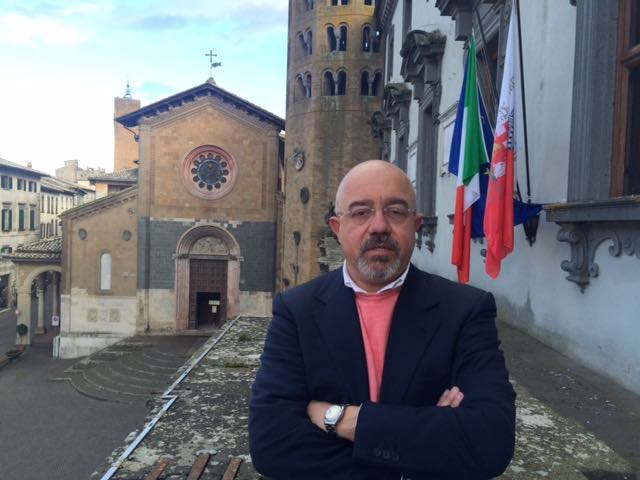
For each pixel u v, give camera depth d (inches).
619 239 162.9
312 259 1025.5
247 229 1273.4
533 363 190.4
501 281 275.6
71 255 1223.5
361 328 78.1
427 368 73.5
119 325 1232.8
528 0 236.4
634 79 167.2
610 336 169.2
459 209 229.0
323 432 72.8
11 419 871.1
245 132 1267.2
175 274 1254.3
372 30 1015.0
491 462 65.4
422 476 66.8
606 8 173.2
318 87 1024.2
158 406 170.6
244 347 254.8
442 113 407.8
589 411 146.7
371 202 78.4
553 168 210.4
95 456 739.4
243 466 129.3
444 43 404.5
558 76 206.8
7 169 1923.0
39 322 1417.3
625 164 170.2
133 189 1234.6
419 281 80.3
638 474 113.5
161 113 1243.2
